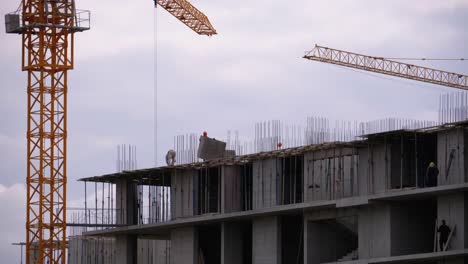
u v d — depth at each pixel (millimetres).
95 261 149875
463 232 109062
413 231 115312
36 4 155125
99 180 140750
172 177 134625
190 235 132500
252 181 128250
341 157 119750
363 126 118750
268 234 124812
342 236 123375
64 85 155625
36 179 153875
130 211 138875
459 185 107500
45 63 154875
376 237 115312
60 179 154375
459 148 110562
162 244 153500
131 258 141125
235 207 129625
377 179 116000
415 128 112938
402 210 115062
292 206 120312
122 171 136500
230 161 128625
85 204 141750
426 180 111500
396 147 115438
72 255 153125
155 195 136750
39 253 152375
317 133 122750
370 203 114312
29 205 153250
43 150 154250
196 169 132625
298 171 126125
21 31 155250
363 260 114250
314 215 121125
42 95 155000
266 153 124812
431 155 116625
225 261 129000
